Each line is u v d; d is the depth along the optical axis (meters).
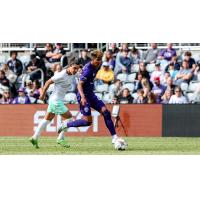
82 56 78.44
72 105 67.94
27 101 76.25
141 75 76.25
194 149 50.41
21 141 59.50
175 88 74.50
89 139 63.00
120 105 68.38
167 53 79.69
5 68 79.69
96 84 77.50
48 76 79.50
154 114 68.12
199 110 67.44
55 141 59.44
